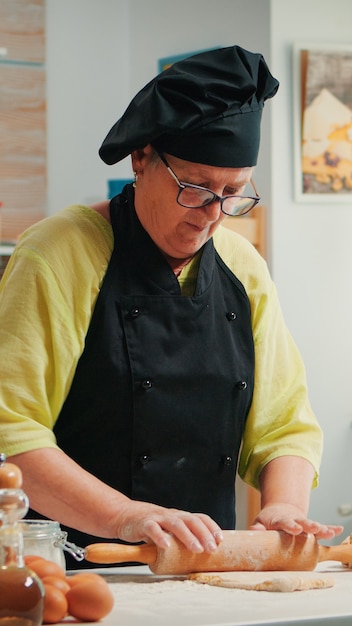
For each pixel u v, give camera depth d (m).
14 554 1.19
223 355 1.90
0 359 1.73
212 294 1.92
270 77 1.83
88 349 1.81
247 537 1.63
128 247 1.86
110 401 1.82
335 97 4.09
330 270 4.14
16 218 4.35
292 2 4.03
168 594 1.46
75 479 1.65
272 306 2.01
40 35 4.36
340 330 4.16
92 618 1.26
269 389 1.97
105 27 4.47
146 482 1.84
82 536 1.84
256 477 1.95
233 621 1.25
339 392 4.17
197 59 1.79
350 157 4.12
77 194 4.45
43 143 4.38
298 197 4.06
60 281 1.79
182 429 1.86
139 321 1.84
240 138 1.74
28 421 1.70
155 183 1.78
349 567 1.72
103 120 4.48
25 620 1.15
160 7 4.34
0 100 4.32
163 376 1.83
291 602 1.39
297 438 1.93
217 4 4.15
